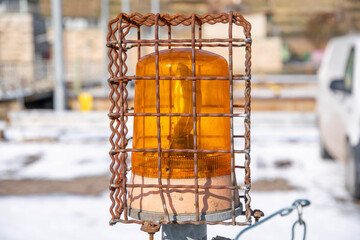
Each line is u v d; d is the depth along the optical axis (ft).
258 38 163.02
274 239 16.93
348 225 18.69
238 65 124.57
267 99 65.92
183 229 5.26
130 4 104.58
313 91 82.43
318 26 207.10
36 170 30.78
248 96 4.89
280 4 212.23
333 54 30.30
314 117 48.19
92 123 49.32
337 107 25.44
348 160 22.88
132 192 5.20
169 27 5.48
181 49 5.31
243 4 178.81
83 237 17.51
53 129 49.21
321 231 17.98
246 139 4.93
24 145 41.68
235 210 5.12
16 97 62.75
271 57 161.68
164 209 4.94
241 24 4.92
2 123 49.70
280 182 26.40
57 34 53.83
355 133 21.98
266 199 22.71
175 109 5.04
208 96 5.09
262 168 30.48
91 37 145.38
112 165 5.08
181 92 5.02
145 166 5.10
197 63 5.04
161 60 5.08
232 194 4.99
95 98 70.18
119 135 5.16
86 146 40.86
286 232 17.81
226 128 5.26
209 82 5.10
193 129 4.98
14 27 112.68
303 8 212.64
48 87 81.56
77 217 20.06
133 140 5.31
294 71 158.92
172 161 5.00
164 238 5.33
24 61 113.19
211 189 5.00
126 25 5.23
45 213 20.66
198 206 4.92
